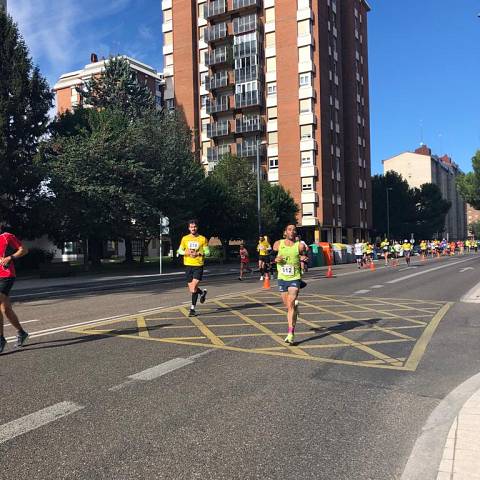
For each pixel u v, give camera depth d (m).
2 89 26.62
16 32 27.42
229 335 7.74
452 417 4.19
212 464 3.35
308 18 54.12
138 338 7.51
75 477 3.19
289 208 47.88
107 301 12.87
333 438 3.78
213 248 48.38
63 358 6.26
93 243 30.98
